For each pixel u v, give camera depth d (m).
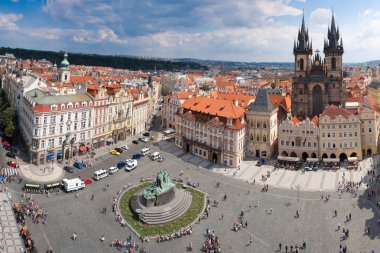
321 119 161.50
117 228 102.81
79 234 98.50
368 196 124.44
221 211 115.44
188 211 114.25
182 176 147.00
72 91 192.38
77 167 152.50
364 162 160.88
